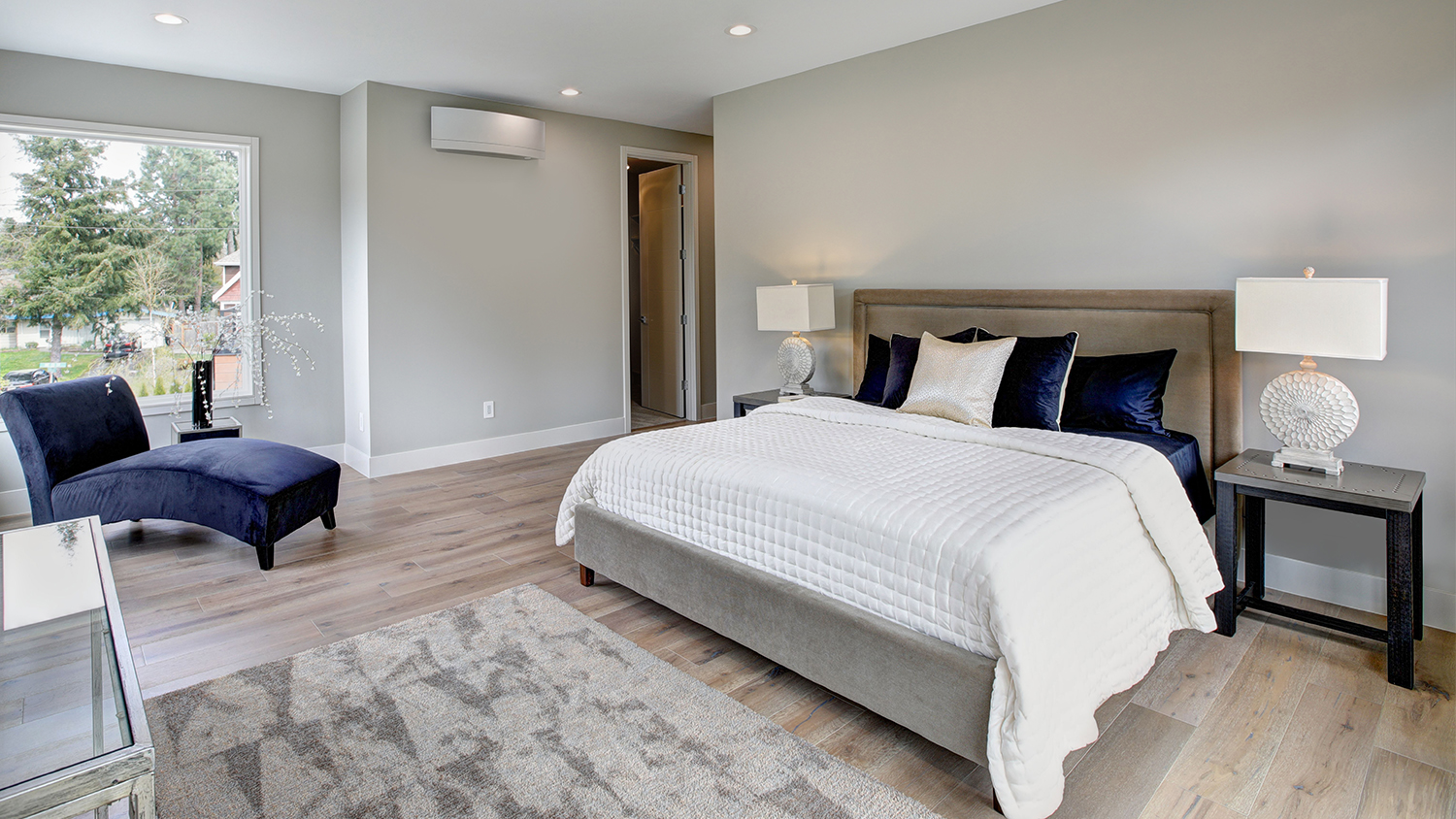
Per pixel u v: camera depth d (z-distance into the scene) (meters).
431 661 2.37
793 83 4.47
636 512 2.73
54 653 1.70
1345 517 2.77
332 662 2.36
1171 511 2.28
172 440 4.41
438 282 4.89
